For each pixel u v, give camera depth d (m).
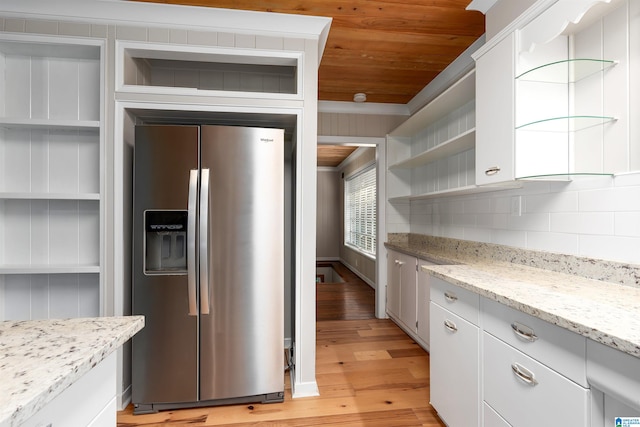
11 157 2.06
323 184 8.41
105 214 1.97
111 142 1.98
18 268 1.91
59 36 1.93
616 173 1.41
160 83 2.47
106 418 0.82
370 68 2.82
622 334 0.81
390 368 2.48
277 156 2.01
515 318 1.20
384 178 3.72
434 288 1.82
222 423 1.83
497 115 1.74
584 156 1.56
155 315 1.92
